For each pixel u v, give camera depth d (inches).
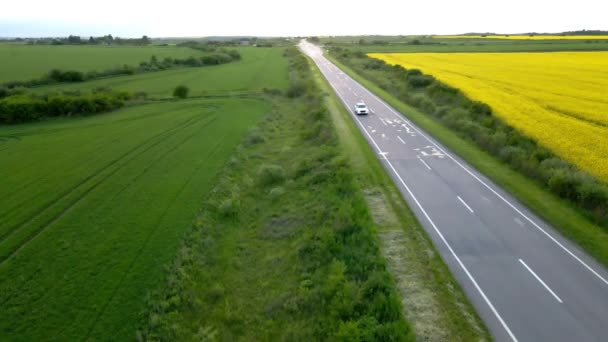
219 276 840.3
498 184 1216.2
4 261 870.4
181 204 1138.7
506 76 3043.8
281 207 1144.8
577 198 1057.5
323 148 1521.9
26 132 1916.8
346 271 789.2
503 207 1070.4
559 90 2445.9
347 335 612.1
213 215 1080.8
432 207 1073.5
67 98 2260.1
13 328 681.0
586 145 1457.9
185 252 889.5
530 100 2182.6
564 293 737.6
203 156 1558.8
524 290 746.8
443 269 810.2
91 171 1398.9
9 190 1237.7
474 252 868.0
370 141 1675.7
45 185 1275.8
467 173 1310.3
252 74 3909.9
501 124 1704.0
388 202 1103.0
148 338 660.1
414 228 965.2
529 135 1553.9
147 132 1910.7
